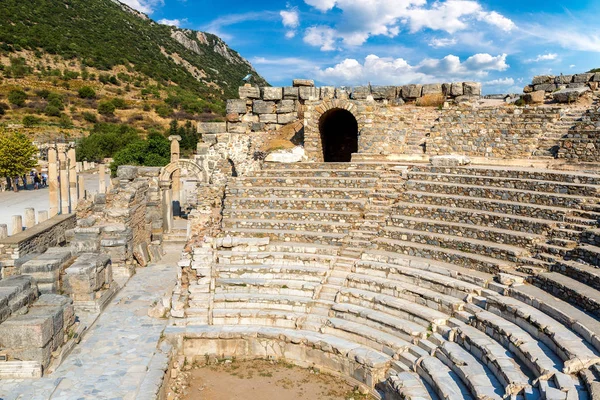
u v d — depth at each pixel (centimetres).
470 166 2225
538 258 1577
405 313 1554
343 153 3106
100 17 17988
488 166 2233
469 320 1416
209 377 1528
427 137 2617
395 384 1293
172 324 1709
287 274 1850
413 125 2736
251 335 1630
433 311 1534
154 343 1627
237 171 2720
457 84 2995
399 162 2433
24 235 2428
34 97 10988
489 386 1136
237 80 19212
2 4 14738
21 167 4906
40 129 8975
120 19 18712
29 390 1303
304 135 2705
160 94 13512
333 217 2092
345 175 2269
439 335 1430
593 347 1102
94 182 5684
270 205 2203
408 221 1969
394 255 1848
